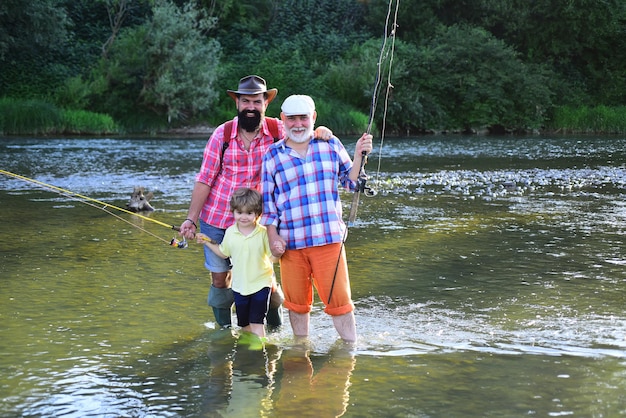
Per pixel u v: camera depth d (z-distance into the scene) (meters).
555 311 5.05
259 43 34.62
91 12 34.09
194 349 4.34
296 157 4.57
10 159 17.19
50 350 4.29
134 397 3.61
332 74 32.94
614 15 37.81
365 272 6.25
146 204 9.70
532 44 38.75
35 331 4.64
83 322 4.84
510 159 18.80
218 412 3.42
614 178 13.94
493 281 5.91
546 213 9.52
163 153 19.64
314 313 5.18
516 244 7.41
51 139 24.52
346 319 4.55
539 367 3.98
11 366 4.02
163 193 11.58
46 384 3.77
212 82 29.48
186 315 5.05
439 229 8.32
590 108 36.66
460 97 34.34
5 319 4.88
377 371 3.95
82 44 32.31
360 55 33.34
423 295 5.51
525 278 6.00
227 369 4.00
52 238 7.72
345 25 37.41
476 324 4.78
